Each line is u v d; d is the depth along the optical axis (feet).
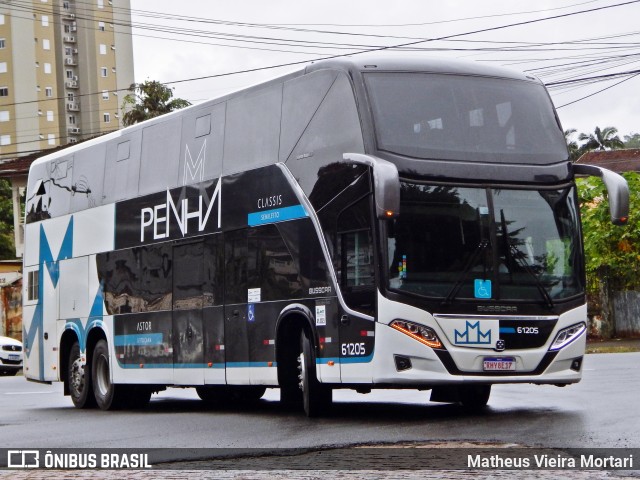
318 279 46.03
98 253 63.98
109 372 62.18
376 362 43.06
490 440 35.78
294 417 48.73
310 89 47.55
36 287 70.79
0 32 430.20
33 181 72.54
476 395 49.52
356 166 44.21
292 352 48.60
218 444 39.01
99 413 59.67
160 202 58.29
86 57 444.96
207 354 53.62
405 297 42.75
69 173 68.08
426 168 43.83
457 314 43.16
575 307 45.19
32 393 80.64
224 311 52.37
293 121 48.39
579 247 45.78
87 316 64.69
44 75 438.40
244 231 51.13
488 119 45.65
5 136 431.84
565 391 55.21
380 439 37.65
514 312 43.96
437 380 42.78
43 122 437.99
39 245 70.85
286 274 48.03
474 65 46.96
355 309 44.06
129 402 62.23
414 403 54.65
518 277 44.27
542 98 47.34
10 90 430.61
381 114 44.19
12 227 296.51
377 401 56.70
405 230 43.19
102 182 64.18
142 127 60.95
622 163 259.39
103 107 448.24
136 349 59.72
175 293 56.39
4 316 145.89
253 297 50.24
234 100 52.95
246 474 30.83
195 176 55.42
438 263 43.37
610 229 117.70
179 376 55.83
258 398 64.03
